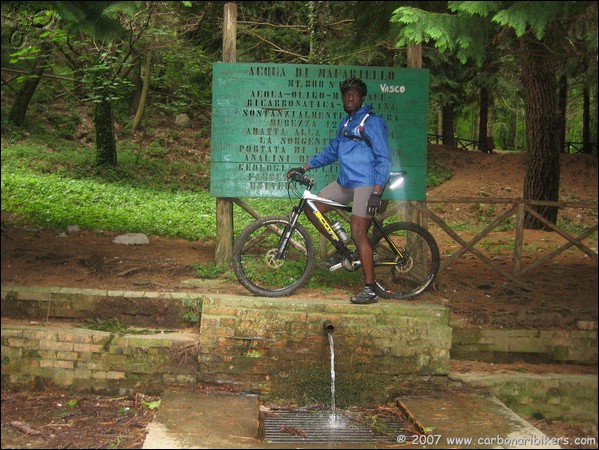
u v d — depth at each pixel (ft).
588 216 46.47
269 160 22.57
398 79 22.57
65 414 16.56
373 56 36.04
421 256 22.52
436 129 101.71
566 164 62.64
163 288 20.99
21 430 15.37
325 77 22.48
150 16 40.16
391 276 22.07
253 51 42.80
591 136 87.04
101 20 18.48
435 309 19.38
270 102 22.45
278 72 22.41
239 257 20.43
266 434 16.05
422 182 22.68
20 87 57.88
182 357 18.33
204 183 50.98
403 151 22.65
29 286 19.86
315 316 18.71
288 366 18.58
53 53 40.96
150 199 41.01
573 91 88.53
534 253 30.19
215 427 15.61
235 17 22.57
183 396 17.74
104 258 23.52
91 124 59.88
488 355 19.65
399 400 18.02
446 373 18.60
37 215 31.17
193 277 22.54
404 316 19.21
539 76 38.68
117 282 21.34
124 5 16.83
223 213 23.17
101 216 32.48
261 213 38.65
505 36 24.20
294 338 18.61
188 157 58.08
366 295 19.81
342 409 18.08
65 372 18.10
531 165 39.22
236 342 18.47
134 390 18.21
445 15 18.08
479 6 15.71
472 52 19.12
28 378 18.11
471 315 19.89
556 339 19.62
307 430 16.40
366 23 22.44
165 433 15.06
